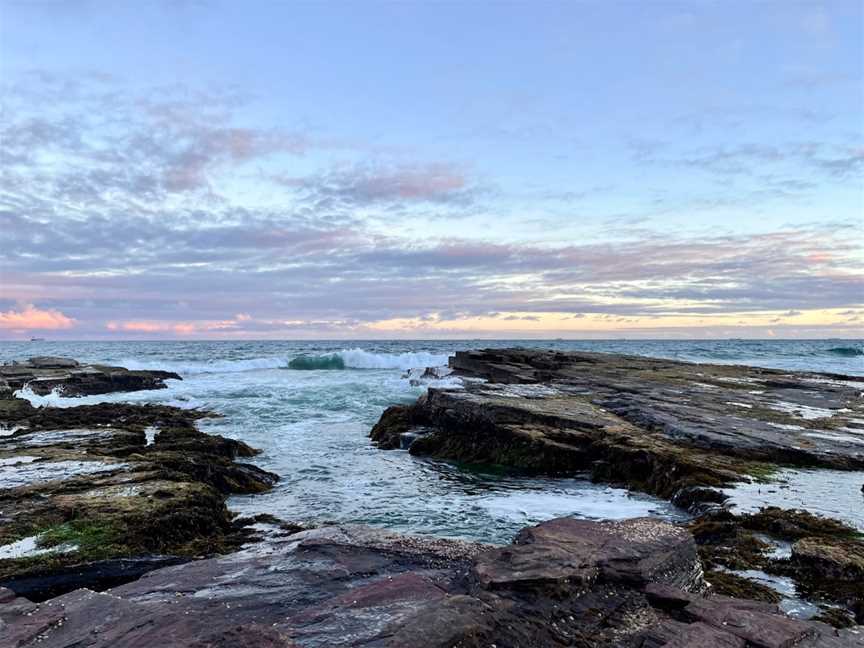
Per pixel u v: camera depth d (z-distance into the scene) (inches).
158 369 1887.3
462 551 263.3
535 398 884.0
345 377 1716.3
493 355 1565.0
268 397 1255.5
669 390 1011.9
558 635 185.9
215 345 5364.2
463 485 601.9
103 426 831.1
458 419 783.1
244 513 487.8
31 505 410.3
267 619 194.1
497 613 189.8
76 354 3169.3
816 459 587.8
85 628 185.0
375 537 281.4
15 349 4379.9
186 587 224.4
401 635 169.8
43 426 831.7
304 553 260.5
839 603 292.5
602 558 234.2
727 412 810.2
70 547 340.8
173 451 642.2
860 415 806.5
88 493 446.0
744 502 462.9
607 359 1583.4
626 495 562.3
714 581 317.1
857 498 473.4
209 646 161.2
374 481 615.8
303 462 705.0
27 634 178.4
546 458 663.8
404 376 1717.5
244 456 720.3
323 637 173.6
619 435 675.4
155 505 414.9
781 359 2628.0
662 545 252.5
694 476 535.2
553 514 493.4
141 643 173.6
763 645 181.6
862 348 3425.2
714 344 5698.8
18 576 293.6
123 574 297.6
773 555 359.3
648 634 188.1
